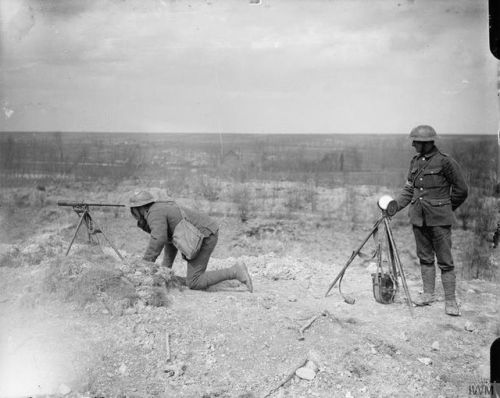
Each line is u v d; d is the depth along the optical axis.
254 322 4.27
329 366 3.80
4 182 13.25
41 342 3.74
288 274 5.96
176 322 4.14
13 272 4.82
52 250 5.52
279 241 8.53
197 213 4.96
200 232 4.84
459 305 5.07
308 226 9.78
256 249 8.05
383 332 4.35
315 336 4.16
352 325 4.45
